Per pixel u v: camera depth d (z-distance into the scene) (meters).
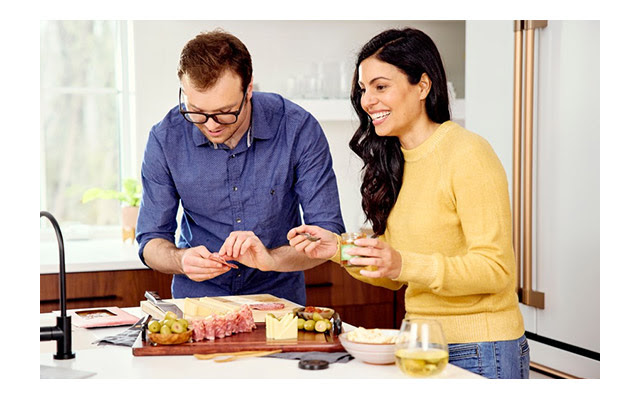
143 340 1.76
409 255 1.72
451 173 1.83
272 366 1.59
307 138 2.35
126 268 3.33
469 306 1.86
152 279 3.37
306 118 2.37
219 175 2.31
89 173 4.16
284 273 2.48
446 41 4.43
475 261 1.73
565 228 3.10
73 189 4.14
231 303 2.08
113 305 3.31
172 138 2.31
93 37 4.12
